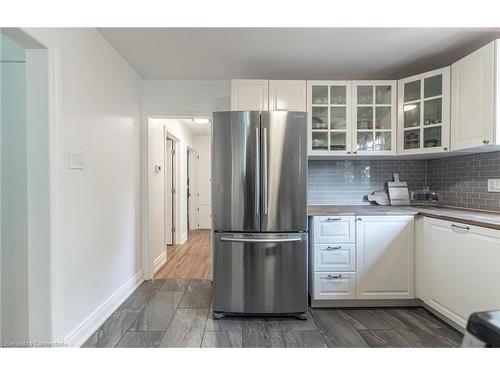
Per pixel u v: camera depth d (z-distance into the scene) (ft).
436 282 7.06
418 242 7.75
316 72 9.29
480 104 6.59
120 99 8.27
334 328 6.84
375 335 6.50
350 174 10.04
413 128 8.39
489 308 5.56
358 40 7.23
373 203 9.95
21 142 5.72
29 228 5.24
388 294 7.83
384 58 8.27
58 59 5.35
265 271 7.30
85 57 6.36
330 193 10.02
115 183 8.01
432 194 9.58
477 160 7.91
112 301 7.76
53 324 5.27
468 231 6.04
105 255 7.39
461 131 7.20
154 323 7.10
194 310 7.86
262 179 7.27
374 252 7.82
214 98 10.16
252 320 7.30
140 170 10.06
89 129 6.56
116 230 8.09
